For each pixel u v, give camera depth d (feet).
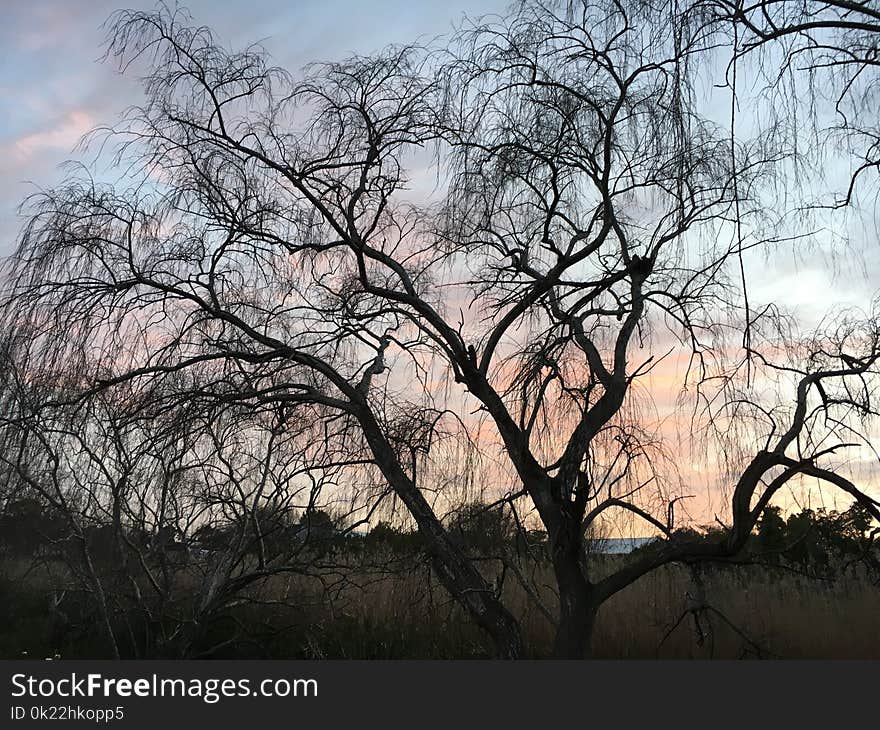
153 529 34.09
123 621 38.22
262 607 41.88
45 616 41.52
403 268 31.96
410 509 30.50
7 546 37.24
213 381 30.55
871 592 40.83
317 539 35.27
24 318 29.63
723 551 25.54
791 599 41.29
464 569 30.42
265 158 30.48
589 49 27.66
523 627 39.24
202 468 33.17
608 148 26.89
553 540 28.40
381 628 40.04
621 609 42.34
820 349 26.45
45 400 29.94
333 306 32.91
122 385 29.84
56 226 30.27
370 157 30.12
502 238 30.76
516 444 29.09
